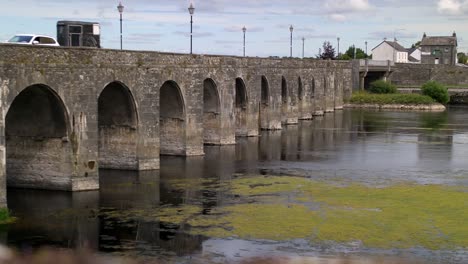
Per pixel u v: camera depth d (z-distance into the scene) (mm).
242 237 36625
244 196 47000
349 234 37281
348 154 69750
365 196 47312
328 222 39781
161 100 64500
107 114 56125
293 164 62219
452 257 33469
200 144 65938
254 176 55031
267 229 38188
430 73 165375
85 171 47250
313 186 50969
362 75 150375
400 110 135500
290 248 34719
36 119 46625
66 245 34844
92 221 39562
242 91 82438
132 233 37219
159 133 61188
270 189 49562
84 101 46750
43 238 36000
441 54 199625
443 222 40031
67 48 45312
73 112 46031
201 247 34750
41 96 45125
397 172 58125
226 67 72750
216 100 72625
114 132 56281
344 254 33812
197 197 46406
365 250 34500
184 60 62125
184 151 64938
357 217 41031
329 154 69625
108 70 50000
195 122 65000
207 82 71688
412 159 66375
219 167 59500
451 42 198875
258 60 84938
